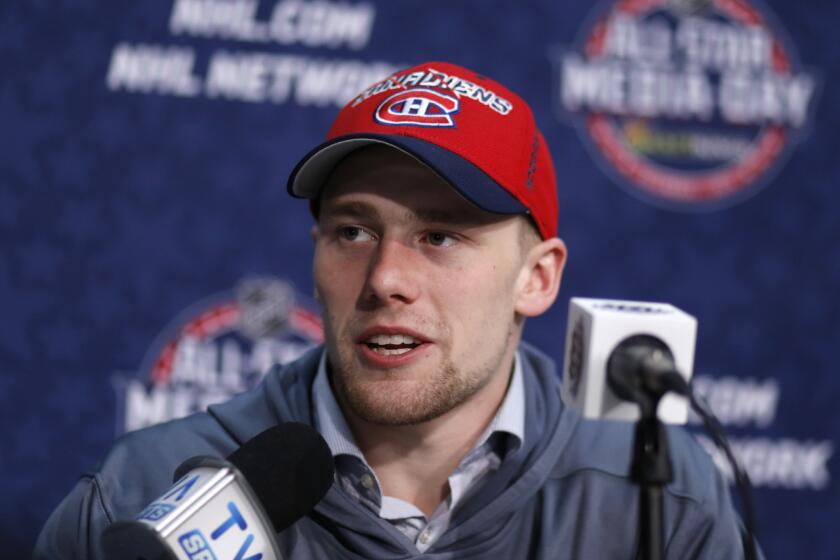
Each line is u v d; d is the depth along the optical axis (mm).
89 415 7059
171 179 7027
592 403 2752
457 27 7152
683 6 7355
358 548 3482
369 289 3180
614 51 7301
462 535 3520
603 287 7406
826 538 7656
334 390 3596
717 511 3725
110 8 6895
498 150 3328
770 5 7418
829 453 7652
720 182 7457
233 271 7121
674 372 2584
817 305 7609
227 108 7027
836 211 7578
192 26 6957
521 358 3934
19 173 6922
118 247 7023
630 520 3666
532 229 3498
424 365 3217
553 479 3723
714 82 7406
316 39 7039
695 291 7500
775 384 7602
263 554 2561
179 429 3836
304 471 2975
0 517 6996
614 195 7375
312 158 3303
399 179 3213
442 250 3250
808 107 7496
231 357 7148
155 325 7086
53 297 7004
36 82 6891
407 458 3512
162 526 2447
